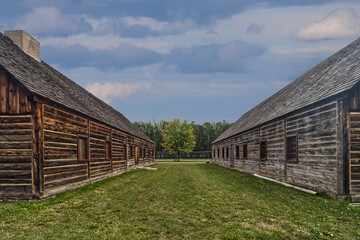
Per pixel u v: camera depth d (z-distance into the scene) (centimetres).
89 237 420
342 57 1066
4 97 750
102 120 1272
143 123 6788
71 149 935
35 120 737
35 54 1174
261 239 418
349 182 726
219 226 482
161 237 424
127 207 636
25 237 420
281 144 1174
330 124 793
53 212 584
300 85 1371
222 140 2767
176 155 5516
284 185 1041
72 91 1293
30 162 730
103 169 1312
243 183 1110
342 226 489
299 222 508
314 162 880
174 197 767
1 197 726
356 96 733
